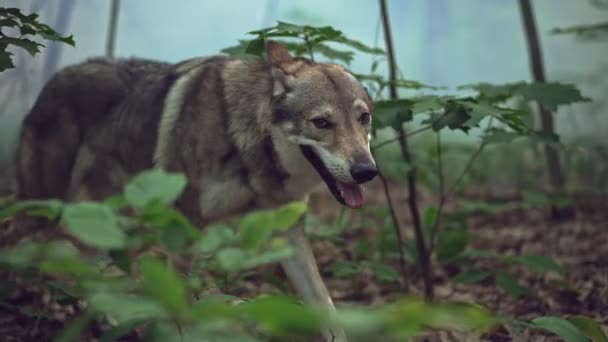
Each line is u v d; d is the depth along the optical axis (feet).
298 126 12.94
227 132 13.15
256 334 11.85
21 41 12.32
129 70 13.98
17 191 14.20
